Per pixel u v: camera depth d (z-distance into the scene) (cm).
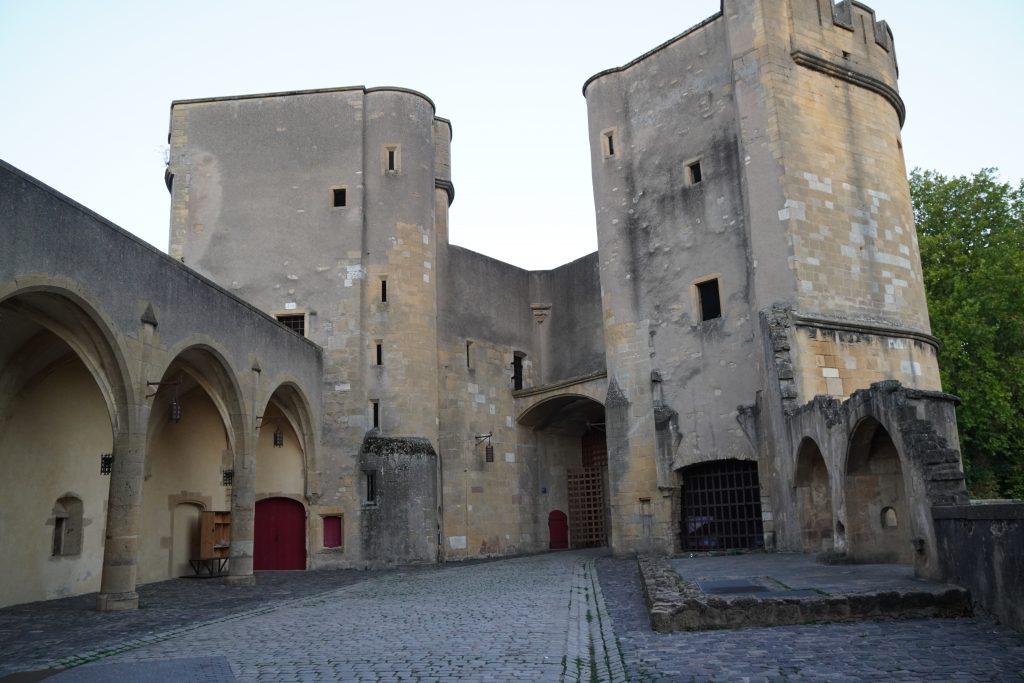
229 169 2964
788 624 998
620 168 2738
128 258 1543
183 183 2961
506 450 3172
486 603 1439
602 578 1819
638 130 2720
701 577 1445
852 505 1505
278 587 1970
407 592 1742
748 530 2267
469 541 2931
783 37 2355
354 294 2819
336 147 2956
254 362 2128
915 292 2412
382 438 2730
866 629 934
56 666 941
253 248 2894
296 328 2850
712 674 743
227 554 2438
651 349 2555
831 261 2247
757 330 2256
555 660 852
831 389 2123
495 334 3266
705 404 2386
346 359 2775
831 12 2464
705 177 2506
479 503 3003
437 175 3262
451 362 3038
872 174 2416
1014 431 3161
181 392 2245
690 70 2611
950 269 3262
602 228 2755
